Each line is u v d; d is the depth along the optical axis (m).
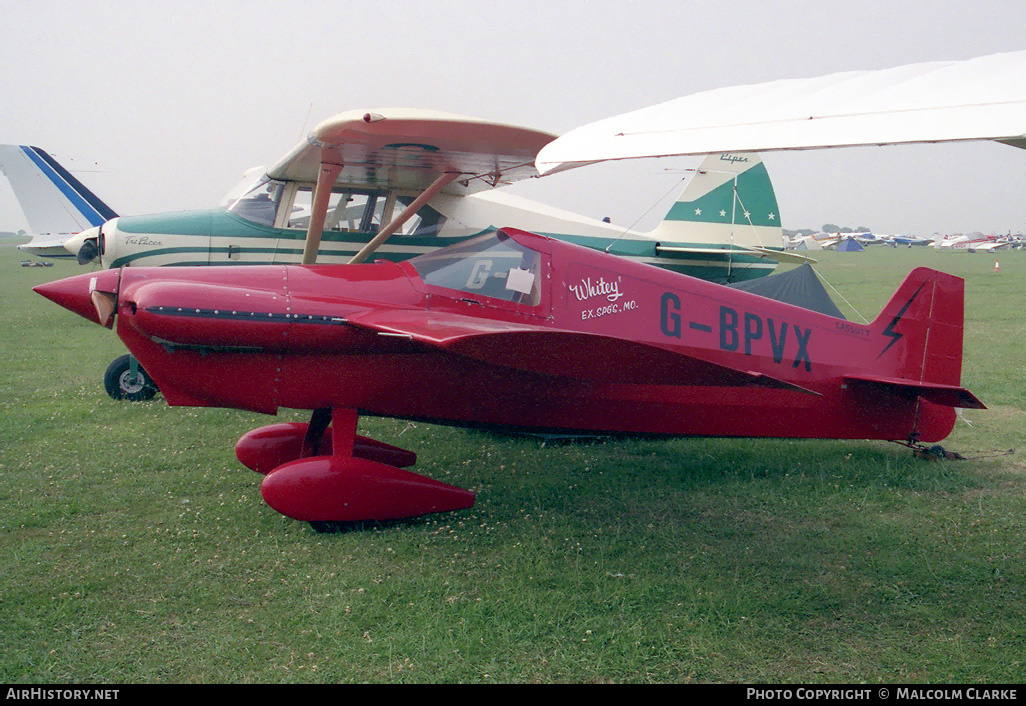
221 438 6.04
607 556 3.87
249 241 8.27
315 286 4.46
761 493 4.87
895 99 3.07
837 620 3.25
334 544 3.98
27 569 3.56
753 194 11.80
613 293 4.93
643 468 5.46
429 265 4.73
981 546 4.00
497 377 4.72
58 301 4.46
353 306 4.40
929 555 3.89
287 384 4.45
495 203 9.51
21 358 10.10
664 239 11.49
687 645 3.02
